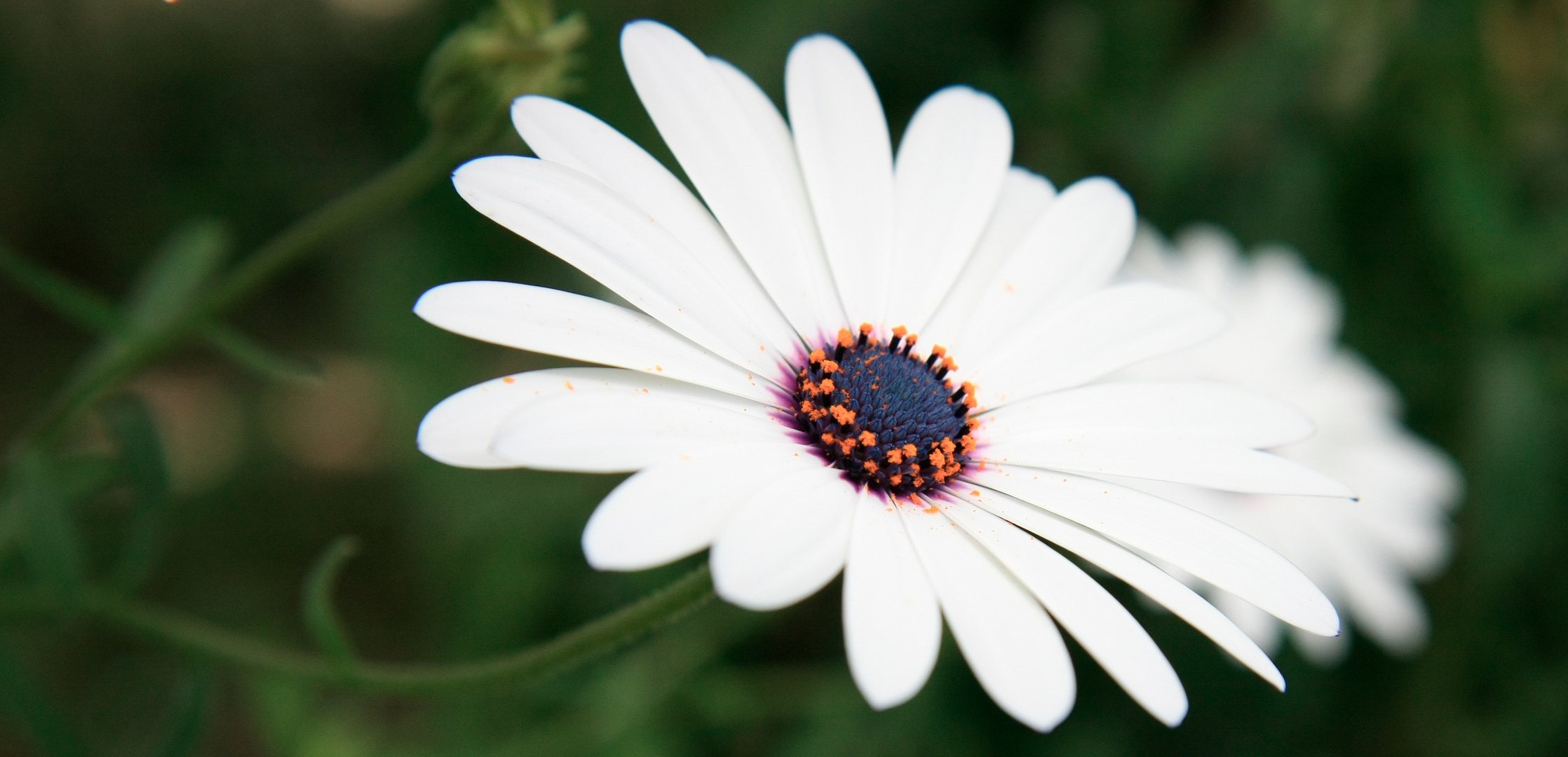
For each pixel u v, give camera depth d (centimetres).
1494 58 33
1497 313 31
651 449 20
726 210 22
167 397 34
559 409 20
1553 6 33
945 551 21
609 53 33
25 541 23
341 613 31
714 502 20
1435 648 31
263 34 36
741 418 21
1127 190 34
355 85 36
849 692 28
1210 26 36
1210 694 30
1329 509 28
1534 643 32
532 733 28
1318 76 33
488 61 22
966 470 22
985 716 29
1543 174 35
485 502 29
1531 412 30
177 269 25
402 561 32
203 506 31
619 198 21
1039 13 35
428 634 30
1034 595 21
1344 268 35
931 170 23
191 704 23
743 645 31
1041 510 22
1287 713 30
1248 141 35
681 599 21
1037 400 22
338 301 35
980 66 35
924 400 22
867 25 34
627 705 27
